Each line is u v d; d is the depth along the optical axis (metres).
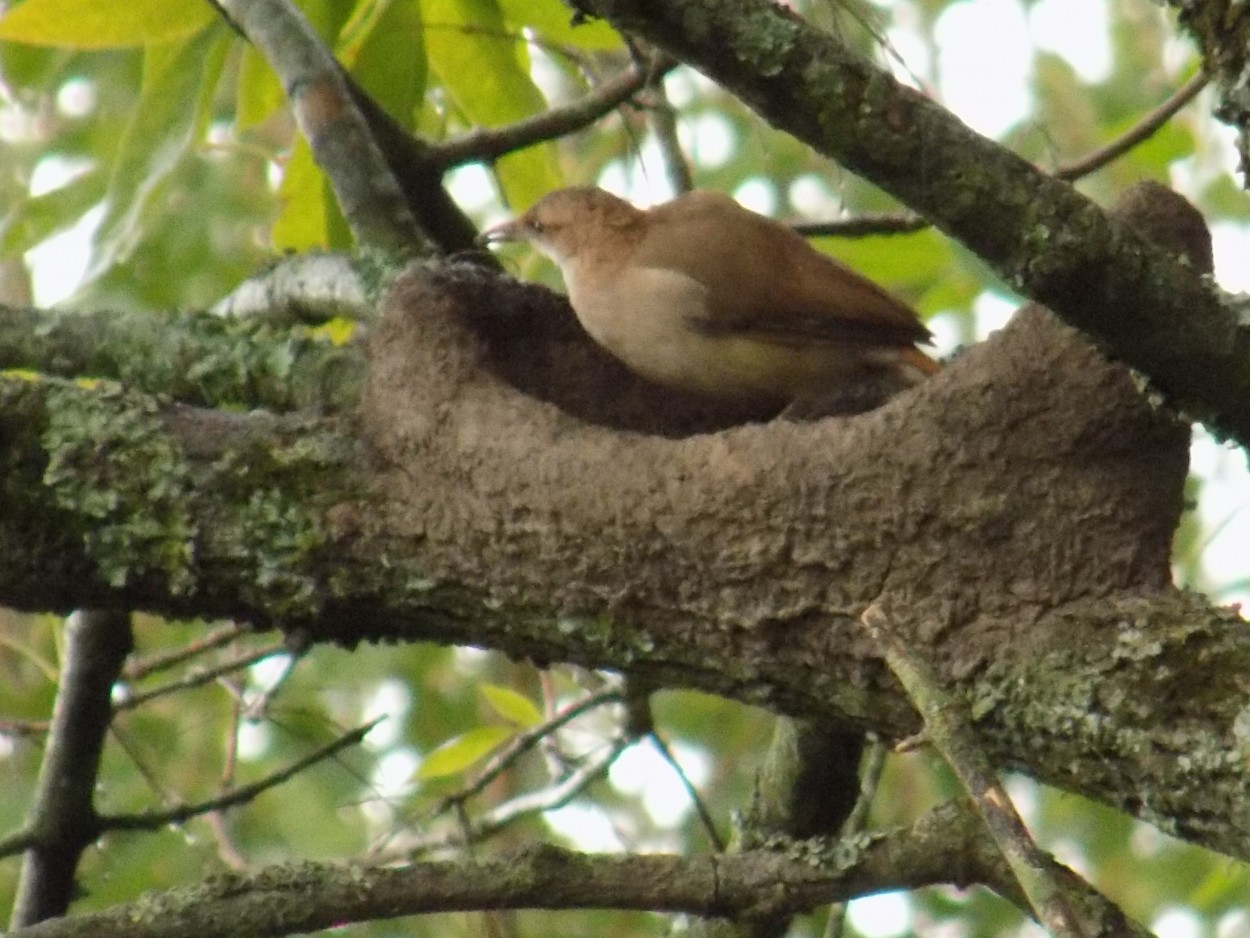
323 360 9.95
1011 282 7.20
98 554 8.47
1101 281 7.07
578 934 16.52
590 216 11.62
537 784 16.33
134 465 8.48
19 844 10.85
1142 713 7.19
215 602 8.58
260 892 7.74
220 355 10.16
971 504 7.84
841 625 7.88
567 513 8.18
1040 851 5.95
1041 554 7.76
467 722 16.97
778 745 10.80
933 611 7.77
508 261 13.81
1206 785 6.98
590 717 15.99
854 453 7.99
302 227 12.59
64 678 11.09
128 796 15.22
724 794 16.59
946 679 7.66
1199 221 8.27
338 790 16.03
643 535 8.09
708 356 10.95
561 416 8.48
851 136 6.92
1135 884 16.34
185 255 15.99
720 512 8.02
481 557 8.31
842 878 8.35
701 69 6.95
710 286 10.95
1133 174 15.19
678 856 8.34
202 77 11.69
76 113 16.06
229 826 14.95
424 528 8.37
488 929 11.41
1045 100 15.25
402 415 8.67
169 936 7.62
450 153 12.01
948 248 13.52
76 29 11.41
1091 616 7.57
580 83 14.75
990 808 6.05
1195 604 7.51
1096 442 7.84
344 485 8.49
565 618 8.25
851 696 7.96
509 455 8.38
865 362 11.15
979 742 6.97
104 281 15.76
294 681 16.80
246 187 16.55
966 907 16.45
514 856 8.02
